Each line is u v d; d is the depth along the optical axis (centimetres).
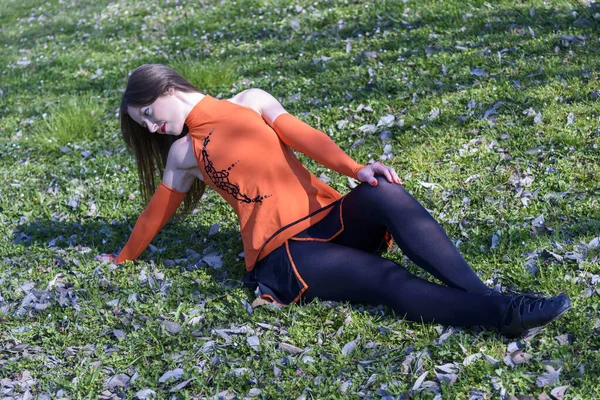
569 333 281
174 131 338
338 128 495
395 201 296
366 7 674
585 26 545
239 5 768
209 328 321
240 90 586
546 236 345
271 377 284
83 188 484
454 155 432
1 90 700
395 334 298
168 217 360
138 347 314
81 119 570
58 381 296
